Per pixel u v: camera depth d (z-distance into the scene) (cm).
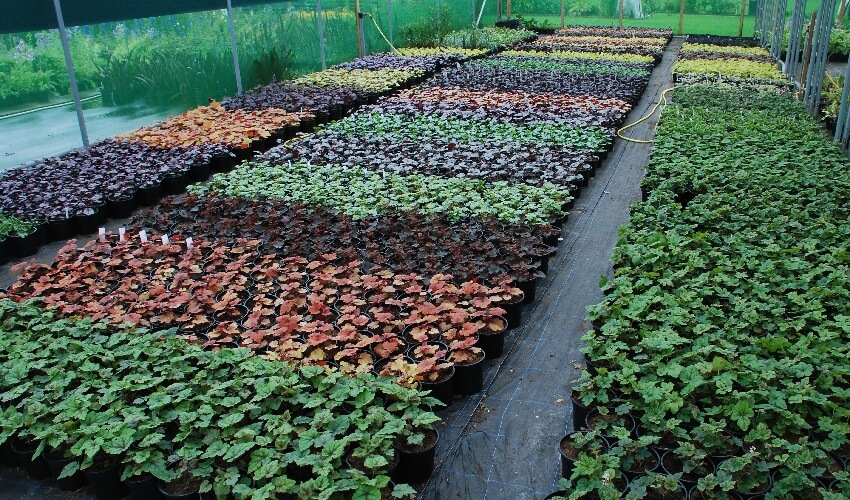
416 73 1922
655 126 1402
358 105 1606
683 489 429
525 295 747
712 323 598
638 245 730
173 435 515
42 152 1232
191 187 1026
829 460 446
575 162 1094
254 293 738
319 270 772
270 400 520
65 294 732
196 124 1373
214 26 1623
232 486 441
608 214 995
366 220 883
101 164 1130
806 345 542
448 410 579
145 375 559
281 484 430
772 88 1645
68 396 543
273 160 1143
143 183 1058
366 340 601
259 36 1772
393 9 2452
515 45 2622
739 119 1303
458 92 1628
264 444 466
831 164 1020
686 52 2369
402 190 966
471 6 3017
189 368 569
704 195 877
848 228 752
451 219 883
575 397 524
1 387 560
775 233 765
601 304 624
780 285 656
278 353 599
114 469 482
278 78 1831
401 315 668
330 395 522
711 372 516
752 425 471
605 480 416
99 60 1337
